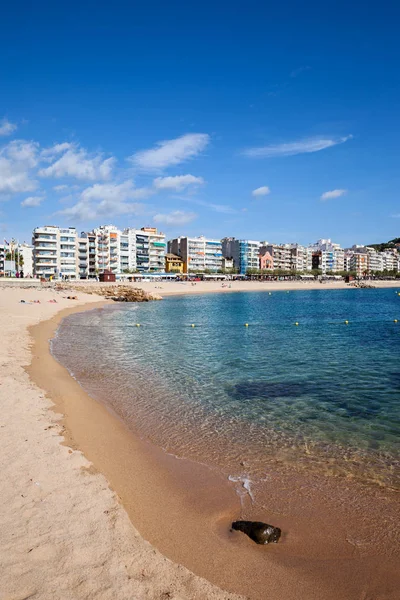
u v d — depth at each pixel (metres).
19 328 31.97
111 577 5.23
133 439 10.95
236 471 9.27
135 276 148.38
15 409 11.95
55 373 17.88
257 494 8.22
